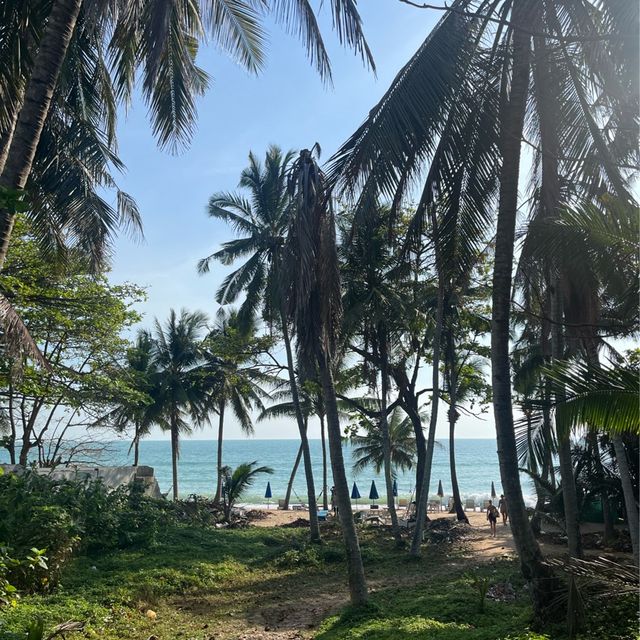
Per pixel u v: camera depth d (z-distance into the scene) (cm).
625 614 738
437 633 852
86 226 1347
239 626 1098
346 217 1970
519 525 859
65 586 1196
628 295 880
